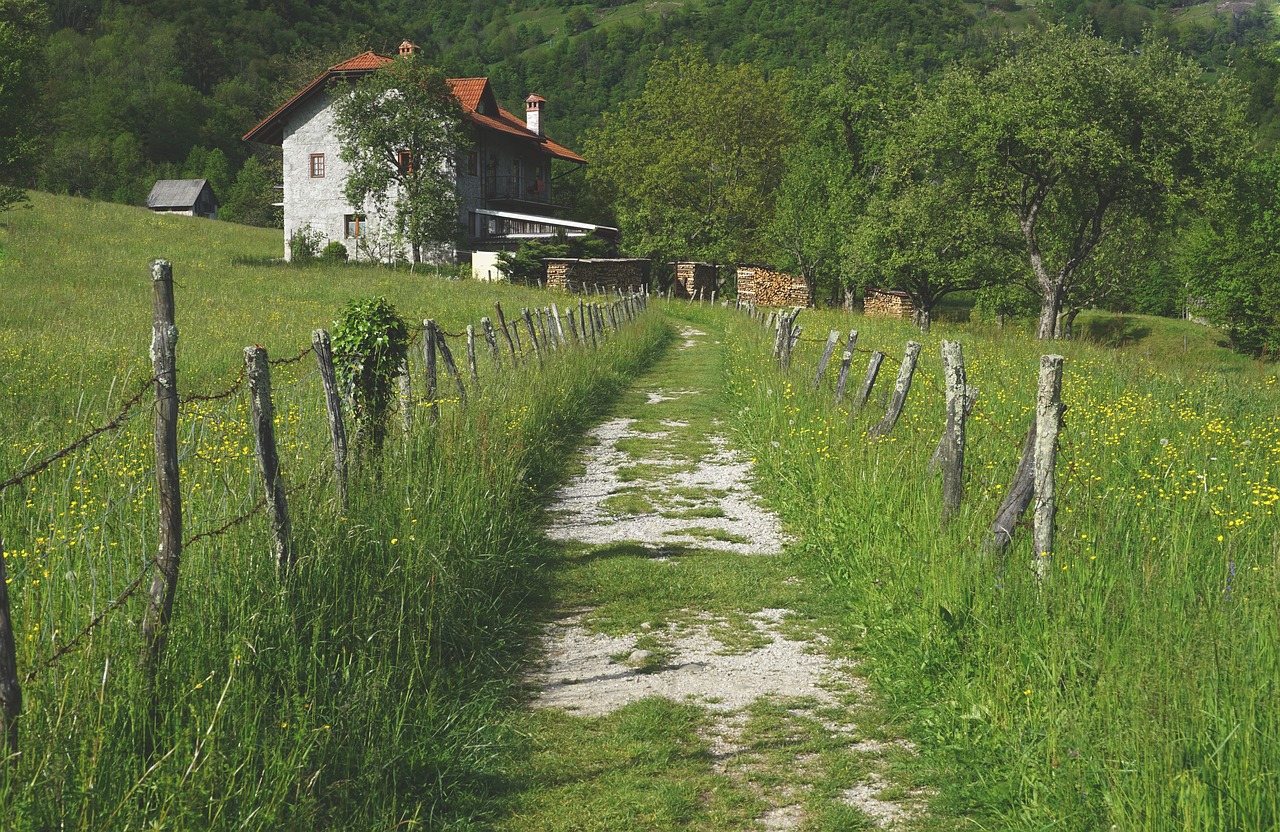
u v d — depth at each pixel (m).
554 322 17.08
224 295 27.33
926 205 33.19
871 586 6.48
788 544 8.21
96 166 107.00
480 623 6.18
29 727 3.36
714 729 5.02
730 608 6.82
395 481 6.79
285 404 9.12
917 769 4.55
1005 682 4.68
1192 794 3.46
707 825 4.12
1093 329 61.03
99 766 3.42
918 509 6.94
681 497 9.93
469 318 25.36
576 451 12.02
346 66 47.53
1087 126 28.53
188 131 122.19
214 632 4.28
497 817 4.16
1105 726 4.12
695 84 62.41
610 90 161.38
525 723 5.03
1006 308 51.06
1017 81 30.48
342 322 8.16
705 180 60.66
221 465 6.09
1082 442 8.85
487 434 8.93
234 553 4.75
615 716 5.14
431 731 4.62
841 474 8.55
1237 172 28.95
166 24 135.25
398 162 45.22
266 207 97.94
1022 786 4.13
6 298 22.50
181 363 14.67
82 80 124.81
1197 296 53.97
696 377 19.12
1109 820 3.79
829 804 4.27
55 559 4.29
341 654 4.78
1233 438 9.61
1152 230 32.25
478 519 7.25
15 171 40.78
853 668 5.80
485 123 50.00
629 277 44.75
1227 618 4.53
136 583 3.98
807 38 162.25
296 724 4.09
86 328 18.23
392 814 3.91
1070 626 4.86
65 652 3.65
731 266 58.88
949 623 5.46
